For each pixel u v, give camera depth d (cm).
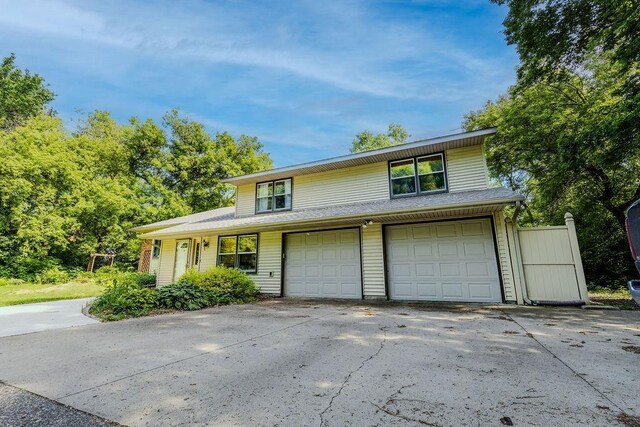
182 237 1288
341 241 972
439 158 934
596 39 798
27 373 297
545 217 1434
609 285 1176
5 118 1939
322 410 210
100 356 351
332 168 1082
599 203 1201
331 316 600
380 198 995
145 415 210
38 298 956
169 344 400
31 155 1573
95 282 1467
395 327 482
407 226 882
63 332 481
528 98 1267
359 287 919
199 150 2644
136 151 2411
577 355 315
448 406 211
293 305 786
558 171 1134
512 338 394
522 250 734
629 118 686
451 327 473
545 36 888
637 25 698
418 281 844
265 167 2928
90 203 1697
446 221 834
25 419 208
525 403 212
